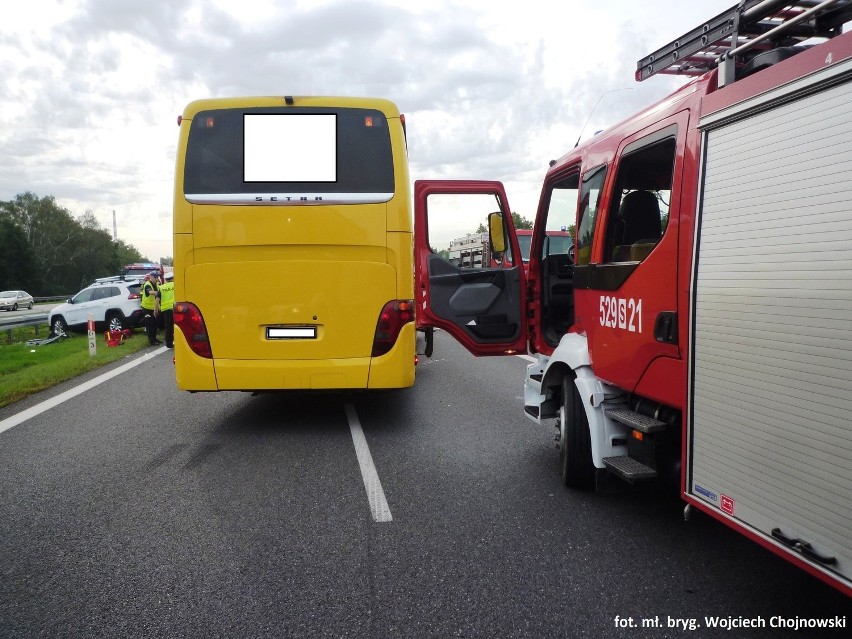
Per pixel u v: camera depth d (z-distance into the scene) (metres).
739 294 2.84
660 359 3.64
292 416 7.72
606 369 4.31
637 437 4.13
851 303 2.24
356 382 6.55
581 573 3.55
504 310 6.35
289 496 4.86
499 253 6.45
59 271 108.50
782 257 2.58
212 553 3.86
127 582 3.50
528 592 3.34
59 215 109.38
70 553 3.88
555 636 2.93
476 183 6.43
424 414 7.77
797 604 3.20
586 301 4.73
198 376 6.49
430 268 6.52
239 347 6.48
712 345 3.03
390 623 3.05
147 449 6.26
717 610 3.14
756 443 2.73
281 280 6.44
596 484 4.76
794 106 2.52
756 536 2.73
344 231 6.45
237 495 4.89
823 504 2.36
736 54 3.11
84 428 7.17
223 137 6.43
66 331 20.12
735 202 2.88
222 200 6.39
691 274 3.19
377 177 6.49
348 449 6.20
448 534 4.11
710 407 3.05
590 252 4.71
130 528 4.26
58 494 4.95
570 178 5.61
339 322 6.50
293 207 6.40
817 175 2.40
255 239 6.40
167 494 4.93
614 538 4.03
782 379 2.57
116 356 13.96
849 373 2.25
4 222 93.62
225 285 6.43
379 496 4.85
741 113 2.82
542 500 4.75
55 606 3.24
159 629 3.02
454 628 3.00
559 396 5.31
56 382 10.54
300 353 6.50
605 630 2.97
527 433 6.80
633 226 4.17
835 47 2.33
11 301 50.75
